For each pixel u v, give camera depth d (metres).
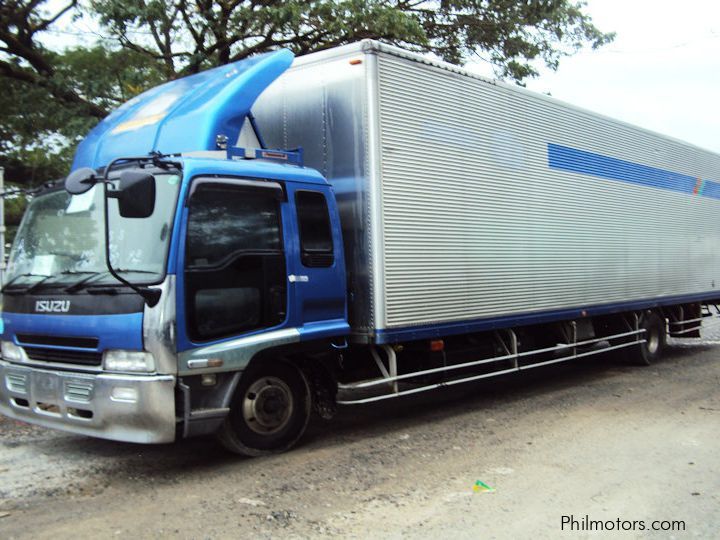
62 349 5.36
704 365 11.48
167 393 4.90
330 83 6.70
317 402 6.46
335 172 6.67
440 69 7.24
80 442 6.52
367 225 6.43
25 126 13.37
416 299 6.77
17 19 12.69
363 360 6.85
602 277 9.98
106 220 4.73
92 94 12.38
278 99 7.15
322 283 6.13
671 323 12.59
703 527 4.32
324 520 4.45
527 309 8.38
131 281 5.07
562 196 9.16
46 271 5.71
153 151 5.41
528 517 4.47
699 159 13.17
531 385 9.66
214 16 12.34
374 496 4.90
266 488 5.10
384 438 6.62
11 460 5.93
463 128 7.51
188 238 5.17
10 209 14.25
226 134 5.98
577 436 6.58
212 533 4.25
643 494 4.90
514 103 8.34
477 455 5.96
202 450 6.17
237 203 5.56
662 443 6.27
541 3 14.34
